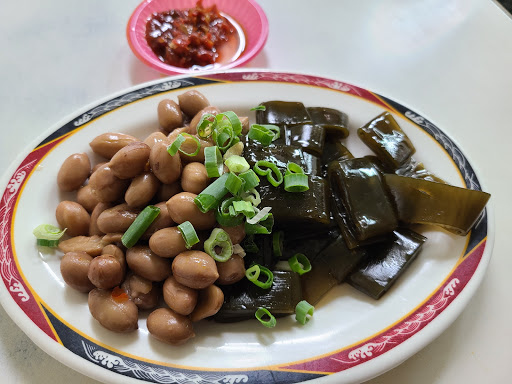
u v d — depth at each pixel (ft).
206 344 0.64
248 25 1.19
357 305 0.70
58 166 0.81
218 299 0.64
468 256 0.71
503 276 0.77
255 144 0.77
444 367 0.66
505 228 0.83
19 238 0.71
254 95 0.94
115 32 1.20
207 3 1.22
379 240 0.75
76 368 0.59
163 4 1.19
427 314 0.65
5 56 1.12
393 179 0.77
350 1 1.32
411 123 0.89
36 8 1.23
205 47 1.14
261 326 0.68
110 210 0.70
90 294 0.64
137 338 0.63
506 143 0.98
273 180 0.72
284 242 0.77
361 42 1.21
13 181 0.77
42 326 0.62
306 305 0.68
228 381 0.58
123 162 0.68
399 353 0.61
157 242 0.65
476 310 0.72
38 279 0.67
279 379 0.59
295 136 0.85
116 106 0.90
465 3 1.31
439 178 0.82
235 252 0.68
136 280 0.67
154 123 0.90
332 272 0.74
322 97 0.95
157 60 1.08
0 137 0.96
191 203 0.65
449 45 1.21
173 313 0.63
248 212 0.67
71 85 1.07
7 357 0.66
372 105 0.93
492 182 0.91
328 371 0.59
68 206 0.73
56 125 0.85
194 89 0.92
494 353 0.68
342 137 0.92
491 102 1.07
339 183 0.77
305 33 1.23
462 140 0.98
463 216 0.73
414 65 1.16
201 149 0.73
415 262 0.74
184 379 0.58
